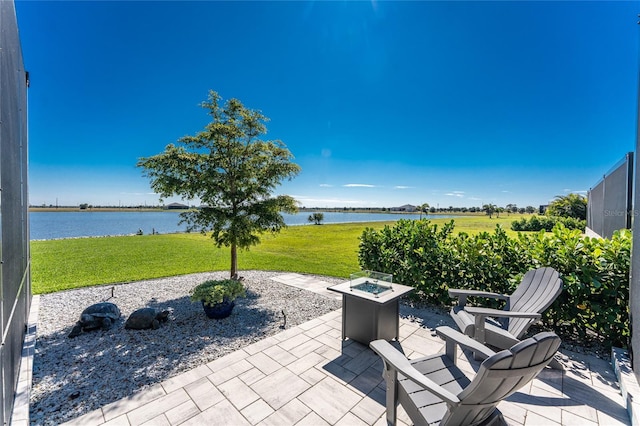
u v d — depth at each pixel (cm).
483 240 431
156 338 363
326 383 257
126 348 336
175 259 941
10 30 254
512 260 397
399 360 180
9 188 238
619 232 326
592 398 233
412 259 490
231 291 428
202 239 1588
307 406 225
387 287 344
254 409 222
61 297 535
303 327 387
